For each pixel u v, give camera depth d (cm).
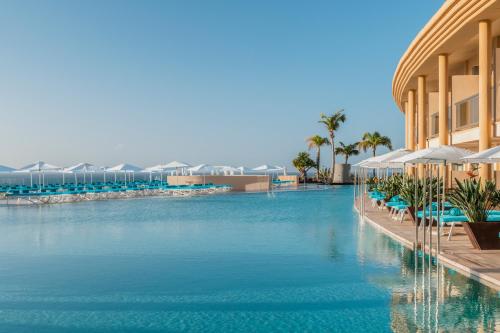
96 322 567
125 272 825
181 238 1209
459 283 705
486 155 784
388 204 1507
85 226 1484
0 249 1067
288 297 658
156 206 2288
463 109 1597
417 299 631
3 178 13462
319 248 1031
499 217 980
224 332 529
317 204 2336
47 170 3528
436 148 909
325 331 526
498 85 1345
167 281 759
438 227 859
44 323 565
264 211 1959
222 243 1123
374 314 577
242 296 668
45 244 1135
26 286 736
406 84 2264
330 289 694
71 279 778
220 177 3772
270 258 931
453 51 1612
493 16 1254
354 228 1363
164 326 551
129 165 3872
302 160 5616
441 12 1397
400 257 907
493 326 527
